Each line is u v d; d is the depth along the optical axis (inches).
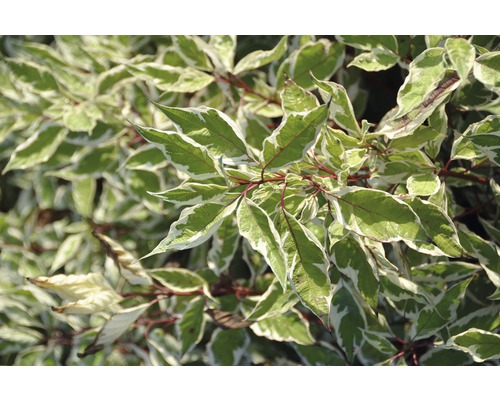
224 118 22.6
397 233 22.1
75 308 28.8
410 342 28.3
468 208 30.6
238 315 30.5
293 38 31.9
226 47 31.2
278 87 30.6
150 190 32.7
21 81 33.7
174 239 21.7
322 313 22.0
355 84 32.4
